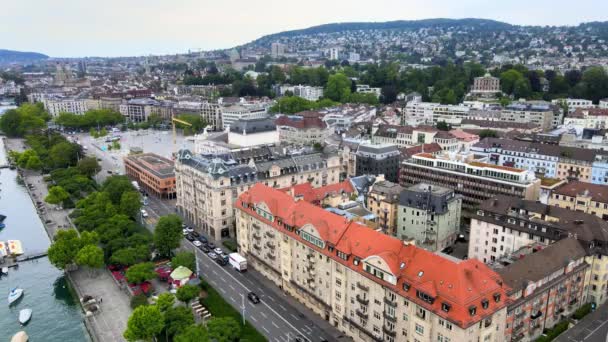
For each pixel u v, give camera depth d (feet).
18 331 554.46
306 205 581.53
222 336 450.71
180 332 469.98
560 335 487.61
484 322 393.91
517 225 605.73
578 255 516.73
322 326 524.93
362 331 479.41
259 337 500.33
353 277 483.51
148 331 461.37
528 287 446.60
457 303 384.68
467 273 403.75
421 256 434.30
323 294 534.37
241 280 636.07
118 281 635.25
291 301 580.71
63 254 650.02
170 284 627.46
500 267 490.49
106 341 510.17
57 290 653.71
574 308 533.55
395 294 433.48
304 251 550.77
